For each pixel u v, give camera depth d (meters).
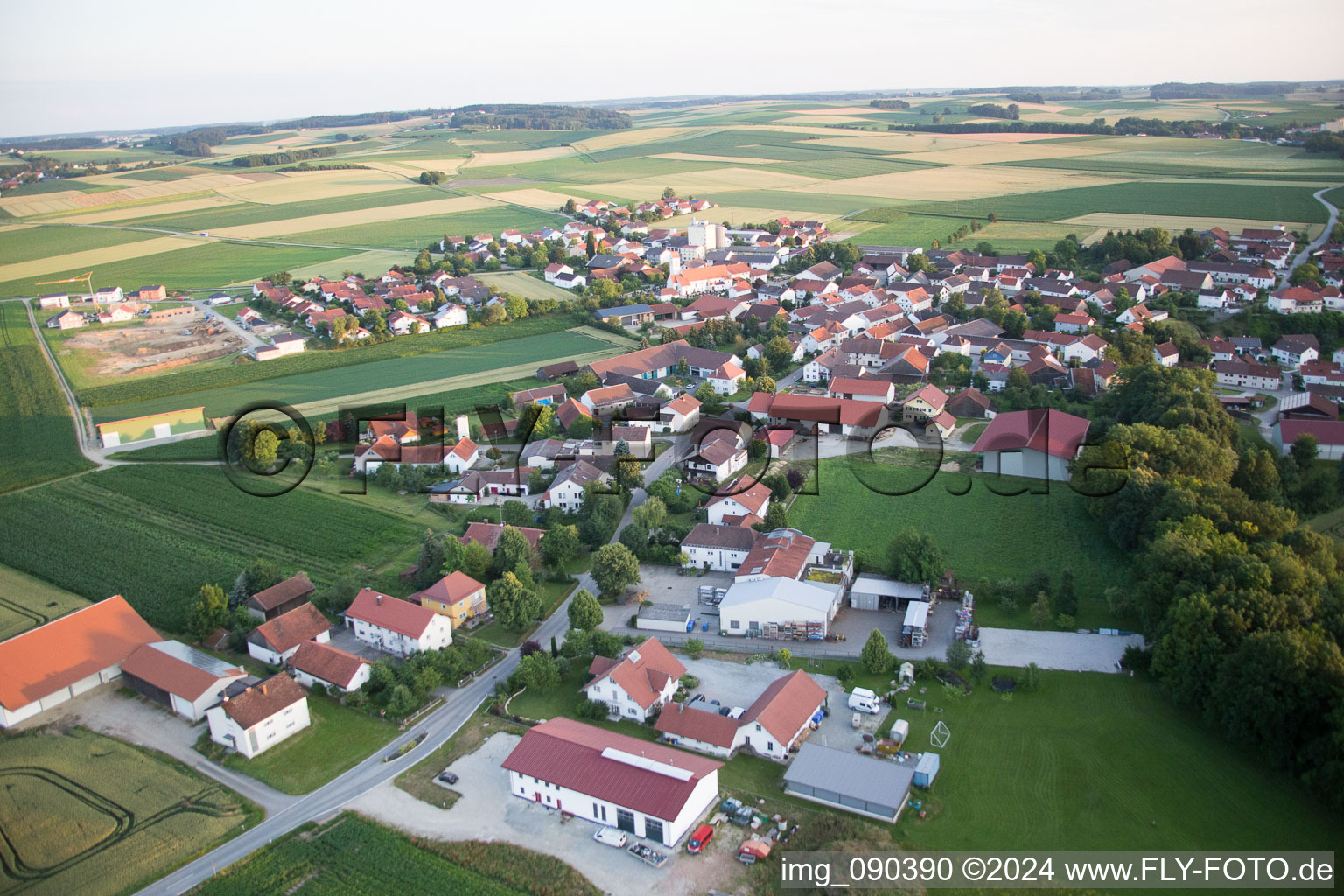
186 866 75.62
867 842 73.69
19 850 77.94
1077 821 76.38
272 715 91.19
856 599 113.69
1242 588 89.56
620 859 74.94
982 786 80.88
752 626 108.12
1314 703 77.44
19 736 93.69
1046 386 182.75
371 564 126.56
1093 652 99.25
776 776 84.44
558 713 95.56
